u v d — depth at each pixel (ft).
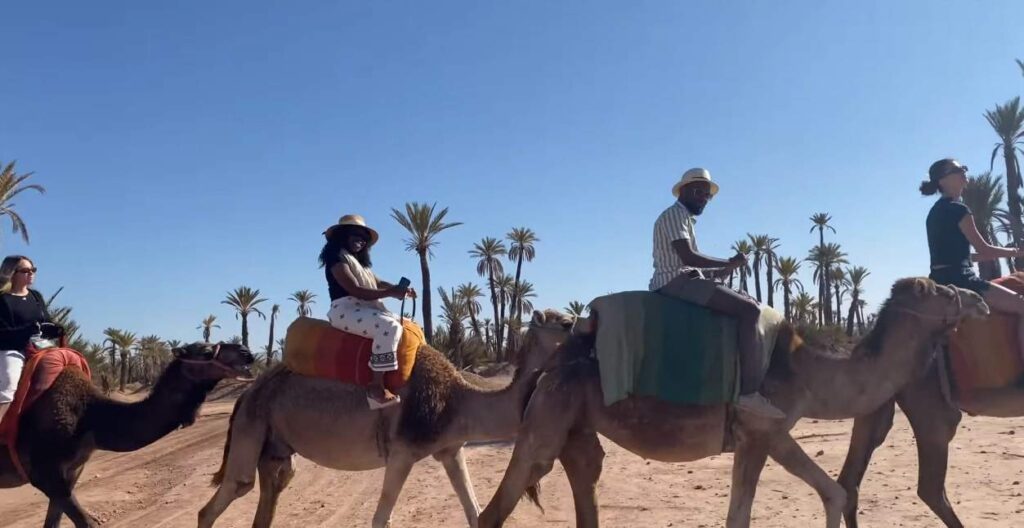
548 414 20.31
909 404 22.02
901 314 20.13
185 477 43.34
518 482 20.44
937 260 23.12
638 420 19.88
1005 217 88.63
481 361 115.65
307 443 23.21
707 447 19.81
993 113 100.73
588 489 20.83
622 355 19.84
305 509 33.22
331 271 23.20
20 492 40.06
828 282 199.00
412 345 23.03
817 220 197.88
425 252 130.11
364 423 22.61
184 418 24.82
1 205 87.25
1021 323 21.86
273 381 23.70
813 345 21.38
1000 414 22.30
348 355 22.81
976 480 30.12
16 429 23.56
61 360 24.95
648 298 20.08
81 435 24.29
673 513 28.17
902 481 30.96
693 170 20.75
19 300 24.39
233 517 31.86
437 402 22.41
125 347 179.11
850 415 20.13
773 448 19.40
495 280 205.77
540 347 23.75
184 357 24.68
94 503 36.47
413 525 28.84
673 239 20.10
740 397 18.97
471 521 23.50
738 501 19.26
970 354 21.86
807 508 27.50
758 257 189.78
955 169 23.27
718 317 19.53
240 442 23.34
